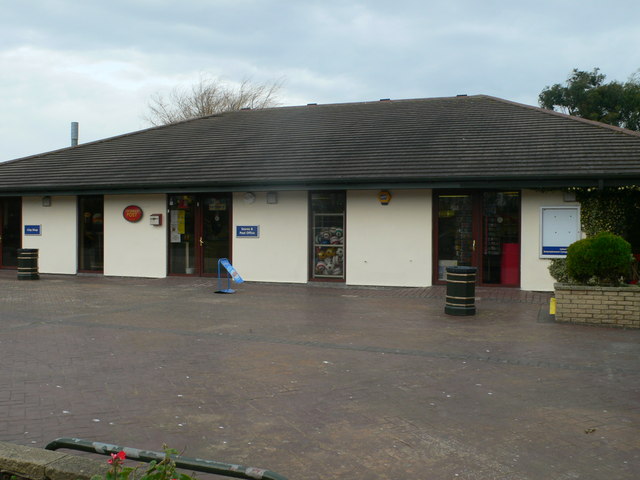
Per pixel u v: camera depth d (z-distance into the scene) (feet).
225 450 16.01
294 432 17.30
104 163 62.80
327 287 51.78
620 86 130.11
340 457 15.58
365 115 66.03
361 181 48.78
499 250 48.85
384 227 51.06
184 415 18.66
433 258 50.16
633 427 17.76
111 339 29.60
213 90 168.25
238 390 21.26
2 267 64.69
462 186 46.60
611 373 23.68
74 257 60.85
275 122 68.69
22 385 21.63
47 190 58.95
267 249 54.39
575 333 31.76
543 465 15.10
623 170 43.45
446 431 17.39
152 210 57.93
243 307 40.22
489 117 59.11
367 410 19.20
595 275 35.12
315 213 53.26
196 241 57.11
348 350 27.50
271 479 10.31
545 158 47.26
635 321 33.47
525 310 39.17
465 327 33.27
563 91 136.05
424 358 26.00
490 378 22.90
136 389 21.30
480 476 14.47
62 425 17.69
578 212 46.34
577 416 18.67
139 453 11.44
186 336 30.48
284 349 27.63
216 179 53.11
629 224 45.62
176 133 70.54
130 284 53.06
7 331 31.32
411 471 14.75
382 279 51.08
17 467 12.42
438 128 57.88
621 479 14.35
